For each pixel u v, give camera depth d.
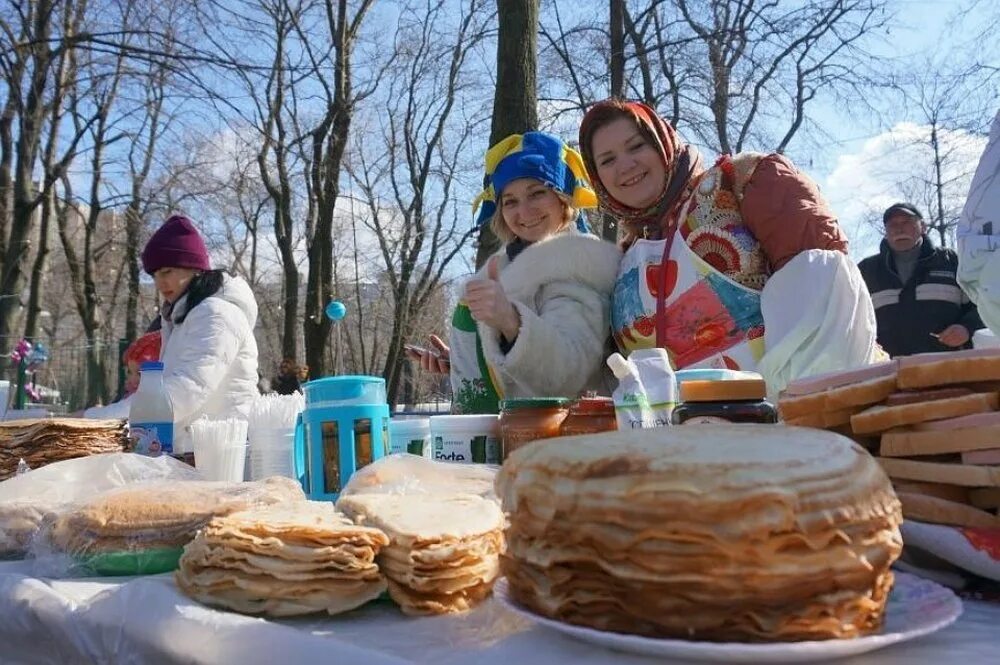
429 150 17.69
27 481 1.21
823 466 0.58
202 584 0.75
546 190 2.09
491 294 1.66
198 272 2.80
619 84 10.38
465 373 2.03
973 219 1.59
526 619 0.66
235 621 0.68
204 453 1.58
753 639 0.55
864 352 1.46
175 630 0.70
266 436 1.67
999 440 0.73
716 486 0.56
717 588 0.55
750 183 1.68
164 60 8.93
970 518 0.74
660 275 1.77
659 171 1.85
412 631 0.70
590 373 1.83
